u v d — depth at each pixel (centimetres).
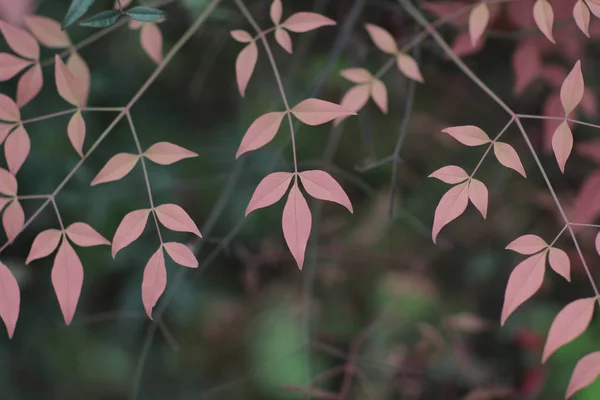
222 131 83
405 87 79
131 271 81
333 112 51
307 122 51
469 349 83
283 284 85
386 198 85
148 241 81
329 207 84
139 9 53
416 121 83
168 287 81
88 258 80
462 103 83
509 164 52
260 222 83
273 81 82
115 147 81
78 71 63
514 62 72
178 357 84
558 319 50
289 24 56
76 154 79
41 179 78
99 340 82
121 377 82
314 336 82
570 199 82
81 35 79
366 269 86
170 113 83
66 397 81
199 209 82
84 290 81
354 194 85
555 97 72
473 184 51
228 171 81
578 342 79
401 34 76
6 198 53
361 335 80
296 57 79
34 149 78
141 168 81
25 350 81
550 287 84
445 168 51
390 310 84
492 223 85
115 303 81
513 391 80
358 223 85
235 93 83
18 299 52
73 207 78
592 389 77
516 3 70
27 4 67
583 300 50
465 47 70
